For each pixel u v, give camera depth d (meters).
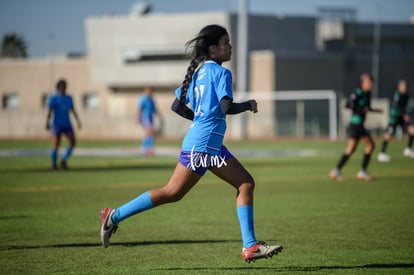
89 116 157.88
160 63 156.38
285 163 69.19
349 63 151.25
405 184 48.59
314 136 137.75
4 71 171.88
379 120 134.00
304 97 140.38
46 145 114.44
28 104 169.50
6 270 22.48
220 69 20.77
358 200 39.94
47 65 168.00
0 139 145.50
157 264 23.38
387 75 154.88
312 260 23.89
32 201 40.34
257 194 43.44
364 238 27.89
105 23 161.75
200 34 21.36
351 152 50.81
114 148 102.31
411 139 72.00
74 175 57.09
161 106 157.38
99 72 162.25
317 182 50.59
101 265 23.22
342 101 136.50
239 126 139.12
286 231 29.67
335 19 160.25
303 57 145.25
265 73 141.88
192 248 26.16
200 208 37.22
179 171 21.27
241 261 23.83
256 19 152.88
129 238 28.23
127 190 46.06
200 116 21.03
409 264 23.19
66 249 25.92
